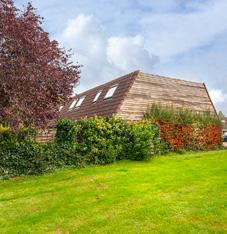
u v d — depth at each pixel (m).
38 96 11.78
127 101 21.66
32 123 12.27
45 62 12.33
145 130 17.25
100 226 6.92
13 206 8.89
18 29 11.61
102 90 26.70
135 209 7.86
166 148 20.19
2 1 12.11
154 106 21.69
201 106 26.17
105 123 16.39
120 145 16.58
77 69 14.88
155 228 6.57
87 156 15.47
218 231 6.28
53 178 12.64
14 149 13.64
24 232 6.87
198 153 20.41
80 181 11.66
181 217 7.12
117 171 13.33
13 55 11.73
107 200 8.88
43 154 14.16
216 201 8.16
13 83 11.09
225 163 14.38
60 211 8.16
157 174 12.23
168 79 25.39
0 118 11.44
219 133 24.28
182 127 21.39
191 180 10.84
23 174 13.56
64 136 15.45
